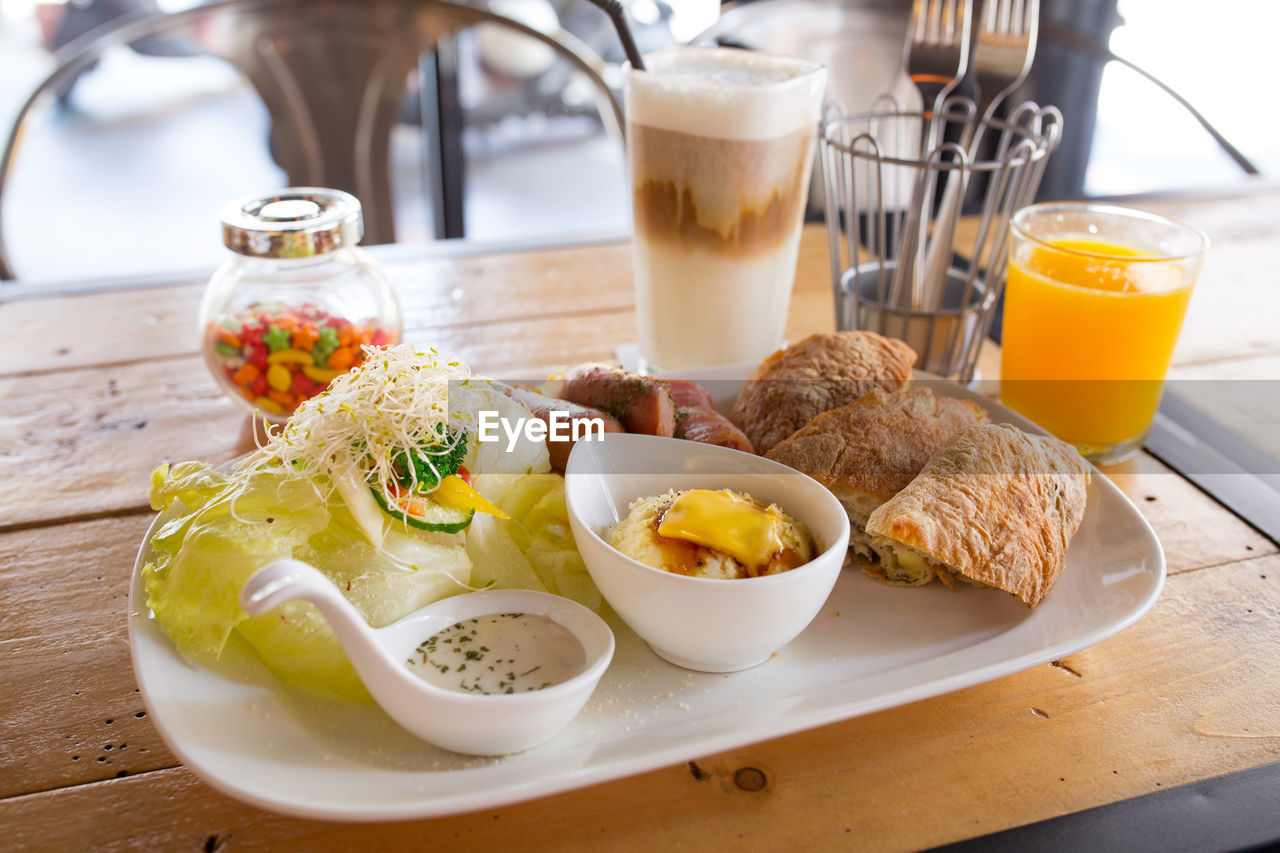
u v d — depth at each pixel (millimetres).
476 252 627
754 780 297
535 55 1325
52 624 348
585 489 346
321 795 268
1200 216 669
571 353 515
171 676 295
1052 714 318
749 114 438
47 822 285
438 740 286
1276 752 307
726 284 480
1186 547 390
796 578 302
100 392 482
